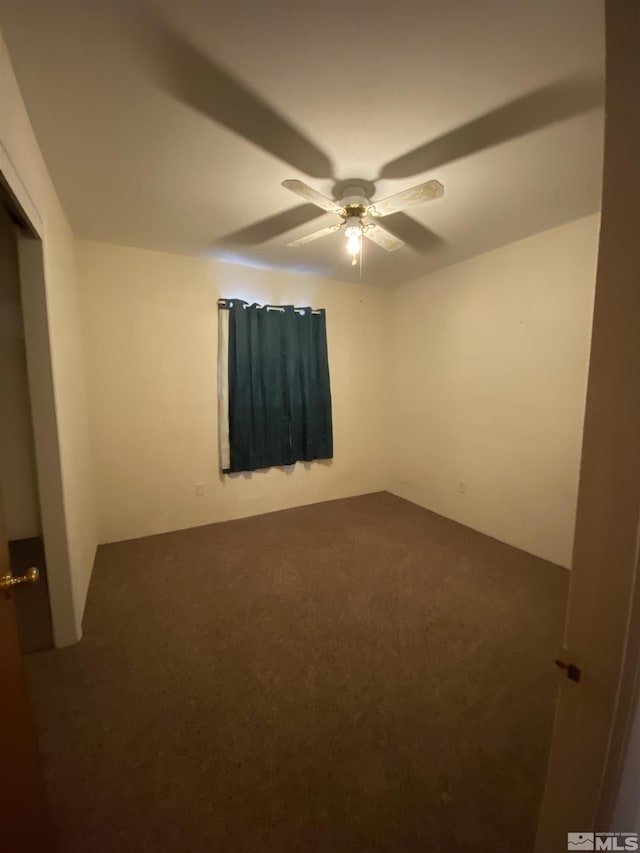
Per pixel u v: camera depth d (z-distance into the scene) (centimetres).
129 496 318
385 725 145
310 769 128
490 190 214
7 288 173
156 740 138
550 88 142
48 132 161
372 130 164
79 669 172
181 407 333
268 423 367
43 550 181
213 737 139
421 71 133
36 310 170
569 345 264
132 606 222
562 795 57
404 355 412
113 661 177
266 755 133
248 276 351
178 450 334
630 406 45
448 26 116
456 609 220
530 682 166
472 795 120
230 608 220
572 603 53
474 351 333
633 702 47
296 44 122
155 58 126
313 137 168
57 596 184
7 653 75
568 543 270
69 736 139
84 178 198
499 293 308
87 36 118
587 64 131
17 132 133
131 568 267
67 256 246
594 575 50
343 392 414
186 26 115
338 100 147
